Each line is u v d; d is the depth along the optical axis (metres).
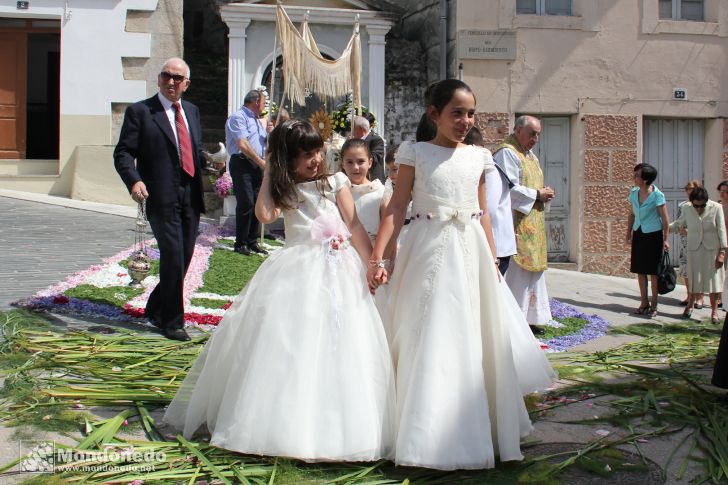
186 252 6.09
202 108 15.36
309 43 10.71
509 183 6.93
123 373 4.83
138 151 5.94
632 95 13.12
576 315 8.37
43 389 4.44
